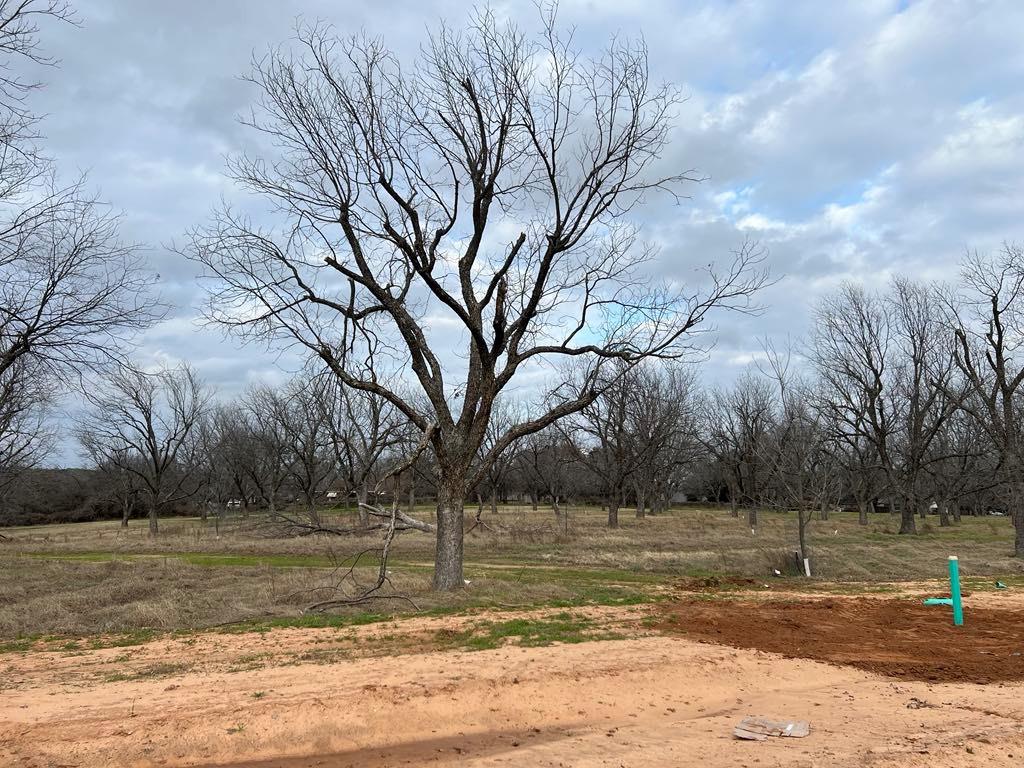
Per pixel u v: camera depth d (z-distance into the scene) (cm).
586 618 1281
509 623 1212
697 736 682
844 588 1878
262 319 1470
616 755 627
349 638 1113
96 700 770
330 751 643
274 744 643
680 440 5297
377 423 3362
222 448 5381
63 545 3350
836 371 4259
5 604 1572
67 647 1121
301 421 4059
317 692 777
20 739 639
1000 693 827
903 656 1029
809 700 807
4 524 6406
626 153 1555
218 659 989
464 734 694
